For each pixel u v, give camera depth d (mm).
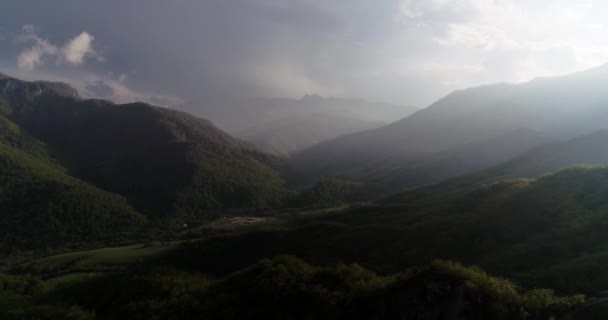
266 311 55594
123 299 76125
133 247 152625
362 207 124188
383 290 46219
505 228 72812
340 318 47594
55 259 137875
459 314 37812
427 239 78812
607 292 37031
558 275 45531
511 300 37969
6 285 96312
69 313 72125
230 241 103625
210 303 62500
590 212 65625
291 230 105688
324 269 61062
